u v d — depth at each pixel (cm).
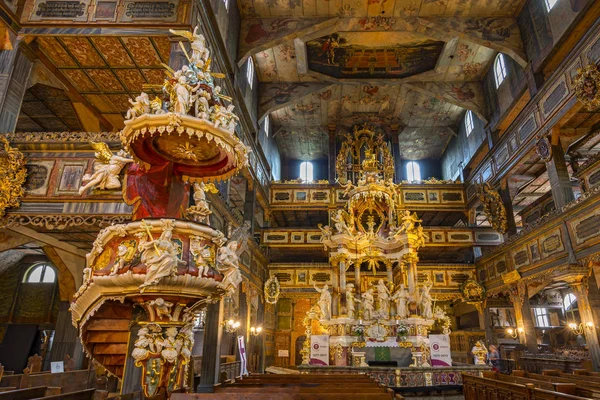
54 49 1217
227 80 1580
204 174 769
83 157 1012
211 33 1329
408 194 2636
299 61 2227
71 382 1147
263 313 2316
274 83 2438
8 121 1065
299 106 2694
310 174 3316
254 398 502
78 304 665
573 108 1502
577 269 1470
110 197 971
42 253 1959
